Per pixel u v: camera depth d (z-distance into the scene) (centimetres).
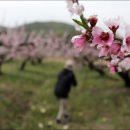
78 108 1847
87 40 222
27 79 2800
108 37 213
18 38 3594
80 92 2217
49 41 4128
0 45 3350
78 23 225
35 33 4212
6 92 2130
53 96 2147
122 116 1608
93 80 2616
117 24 211
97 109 1780
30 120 1616
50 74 3422
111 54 219
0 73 2941
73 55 3284
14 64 4162
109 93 2041
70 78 1577
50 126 1551
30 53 3597
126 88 2141
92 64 2647
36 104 1972
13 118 1612
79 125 1555
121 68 240
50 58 5041
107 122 1555
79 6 226
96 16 223
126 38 210
